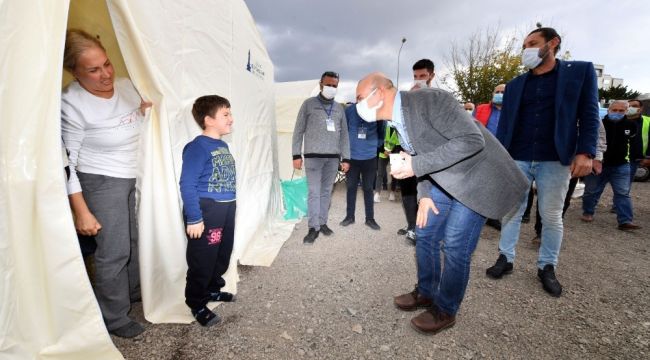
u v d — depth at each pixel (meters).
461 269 1.79
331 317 2.08
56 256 1.34
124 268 1.83
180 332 1.88
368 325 2.00
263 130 3.67
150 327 1.91
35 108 1.23
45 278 1.34
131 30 1.59
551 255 2.45
